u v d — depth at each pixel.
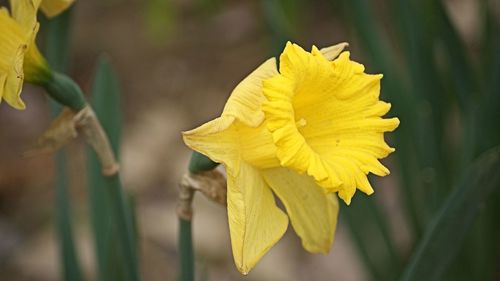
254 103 0.47
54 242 0.83
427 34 0.63
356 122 0.48
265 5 0.62
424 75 0.64
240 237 0.46
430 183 0.64
